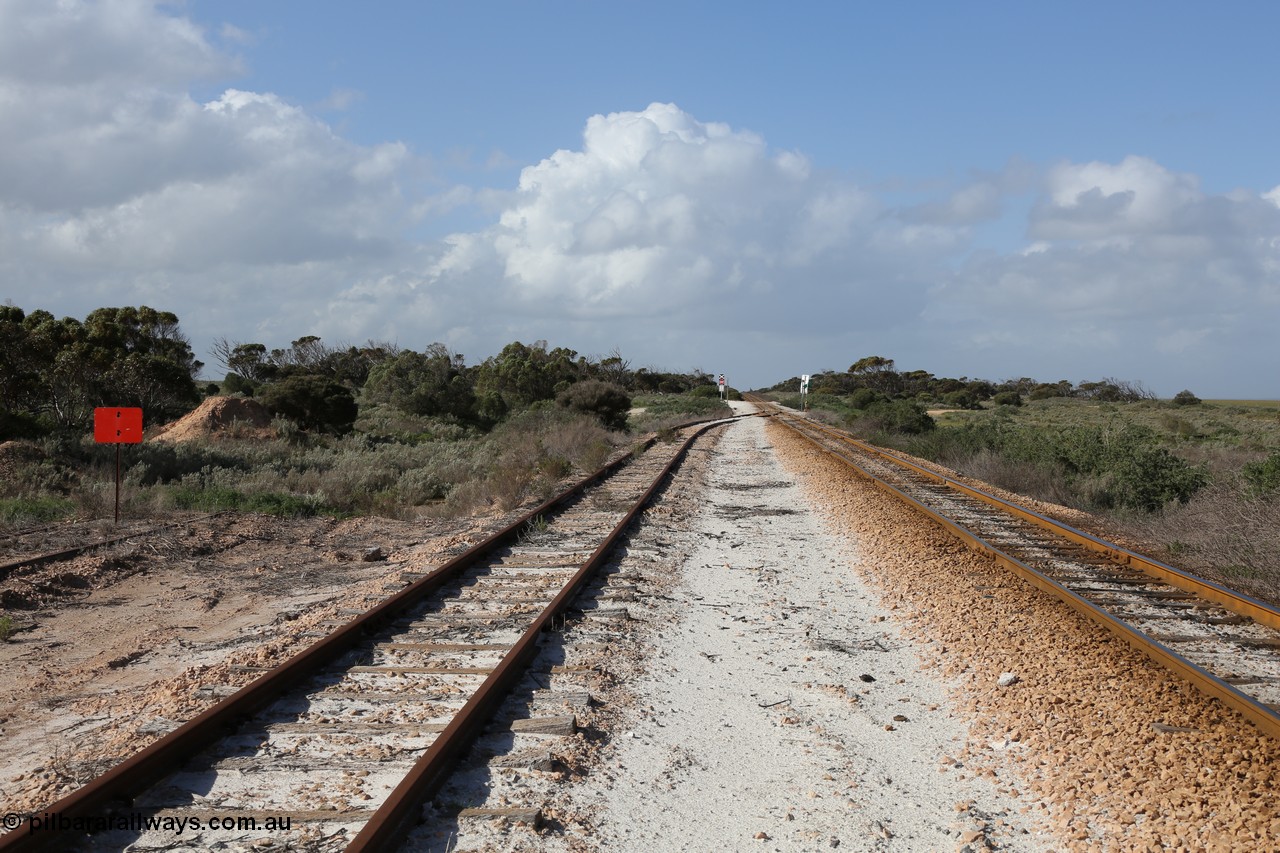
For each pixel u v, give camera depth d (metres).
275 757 5.55
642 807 5.16
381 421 42.66
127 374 30.39
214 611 9.99
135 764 5.02
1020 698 6.76
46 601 10.22
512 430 37.59
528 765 5.47
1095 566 11.74
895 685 7.32
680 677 7.47
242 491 18.61
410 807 4.77
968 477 24.52
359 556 13.19
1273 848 4.48
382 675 7.14
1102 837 4.75
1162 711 6.37
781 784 5.52
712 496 19.69
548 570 11.38
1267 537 12.30
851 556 12.58
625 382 112.50
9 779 5.45
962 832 4.89
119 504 15.61
